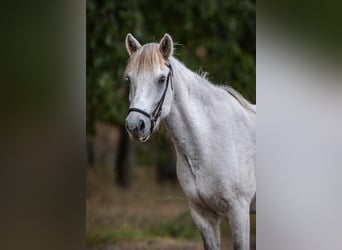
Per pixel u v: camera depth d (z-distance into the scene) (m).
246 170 6.45
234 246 6.34
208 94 6.46
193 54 13.38
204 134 6.27
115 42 11.66
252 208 6.96
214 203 6.36
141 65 5.90
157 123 5.95
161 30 12.84
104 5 11.43
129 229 12.51
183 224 12.92
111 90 12.16
